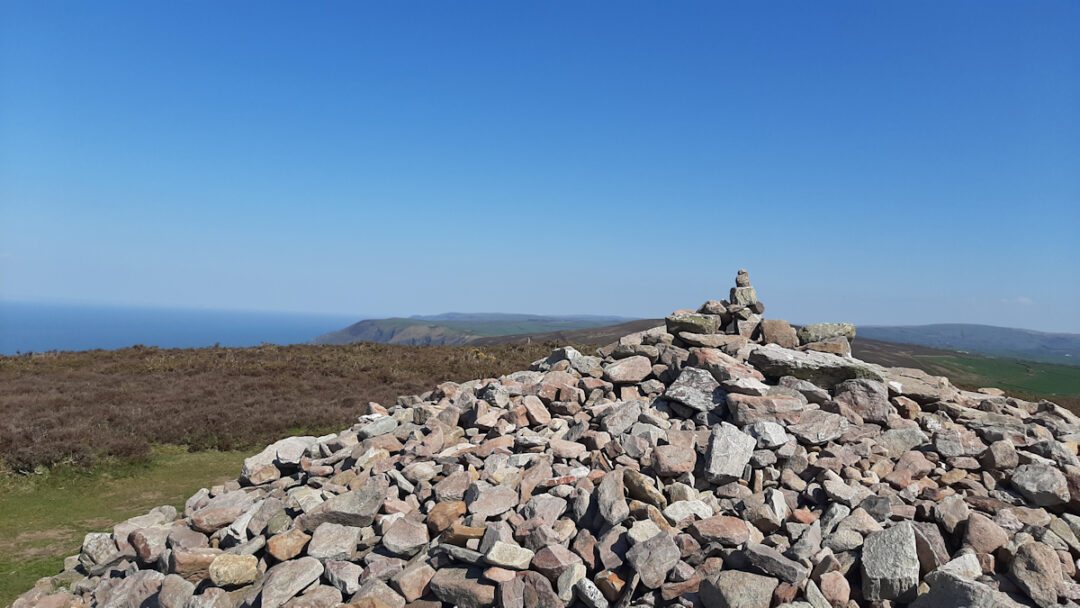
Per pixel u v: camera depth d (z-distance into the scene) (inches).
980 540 226.7
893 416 325.7
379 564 243.4
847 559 221.3
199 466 598.5
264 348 1373.0
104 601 269.3
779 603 200.2
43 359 1108.5
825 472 269.7
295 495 298.0
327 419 752.3
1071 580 215.0
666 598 212.2
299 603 228.8
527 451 315.0
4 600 319.0
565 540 245.3
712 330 417.4
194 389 877.2
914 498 261.6
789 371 352.2
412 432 364.5
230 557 248.2
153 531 294.8
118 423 673.0
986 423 334.6
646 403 356.2
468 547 243.4
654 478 274.5
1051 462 281.9
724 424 291.9
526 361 1298.0
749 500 254.5
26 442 561.3
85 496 504.1
